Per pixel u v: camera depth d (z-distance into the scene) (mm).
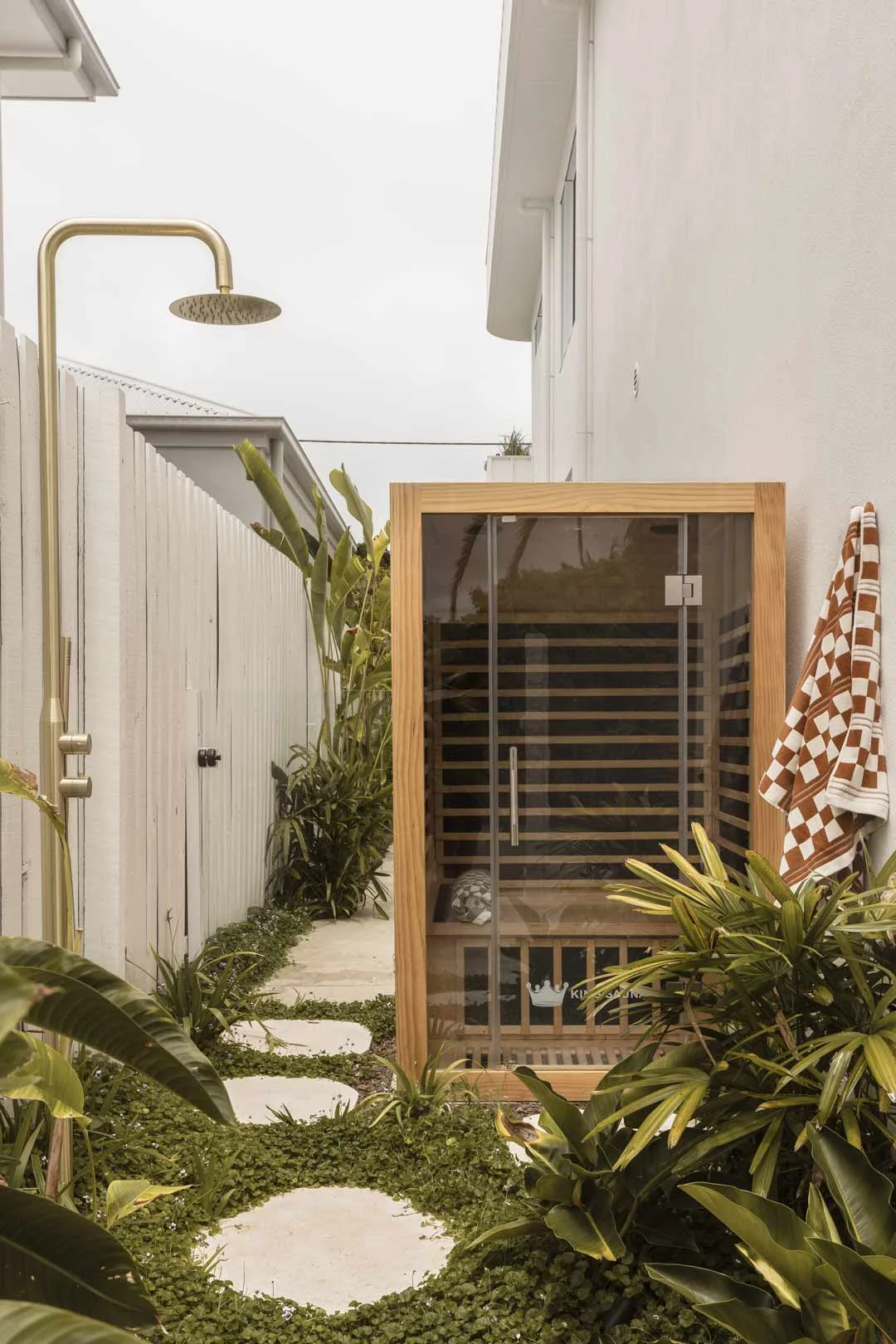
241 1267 2662
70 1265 1226
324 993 5180
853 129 3131
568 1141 2568
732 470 4547
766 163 4012
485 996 3877
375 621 8344
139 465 4414
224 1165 3031
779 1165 2514
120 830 3936
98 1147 3043
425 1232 2852
